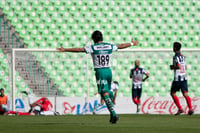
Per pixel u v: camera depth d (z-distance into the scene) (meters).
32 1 78.94
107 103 28.23
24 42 75.81
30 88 67.88
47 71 70.81
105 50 28.98
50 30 77.69
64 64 71.81
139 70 58.88
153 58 74.25
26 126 26.45
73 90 71.69
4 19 76.44
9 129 23.70
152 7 82.81
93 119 37.50
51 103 61.25
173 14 82.94
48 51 67.62
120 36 79.88
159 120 35.31
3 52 72.88
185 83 49.06
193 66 75.12
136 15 81.69
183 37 81.75
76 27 78.94
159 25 81.69
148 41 80.56
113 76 73.44
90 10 80.50
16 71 67.81
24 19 77.38
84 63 72.50
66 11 79.56
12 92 62.28
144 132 21.44
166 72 74.81
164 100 62.56
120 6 81.69
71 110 61.59
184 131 22.05
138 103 59.50
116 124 28.59
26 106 61.25
